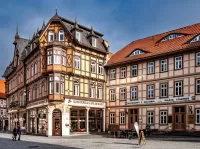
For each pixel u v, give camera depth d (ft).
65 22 129.59
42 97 120.16
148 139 89.76
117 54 143.02
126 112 127.34
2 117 240.94
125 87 129.59
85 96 125.90
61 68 114.42
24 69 149.89
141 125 120.98
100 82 135.44
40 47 119.96
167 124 111.65
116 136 106.52
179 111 109.09
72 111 124.16
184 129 106.32
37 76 127.65
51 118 114.32
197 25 119.96
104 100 136.15
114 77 135.13
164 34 132.87
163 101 114.01
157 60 118.01
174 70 111.55
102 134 121.90
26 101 145.28
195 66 104.83
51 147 67.31
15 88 173.58
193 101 104.22
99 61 135.74
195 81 104.32
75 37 124.26
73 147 66.28
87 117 125.59
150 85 119.65
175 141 81.05
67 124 114.32
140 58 122.72
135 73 126.31
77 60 123.54
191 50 106.32
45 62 118.21
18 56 168.35
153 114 117.19
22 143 80.84
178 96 109.29
